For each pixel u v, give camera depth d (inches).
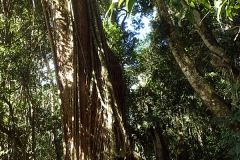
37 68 366.9
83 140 253.3
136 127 483.8
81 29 291.1
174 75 423.2
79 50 283.4
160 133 481.4
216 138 478.6
